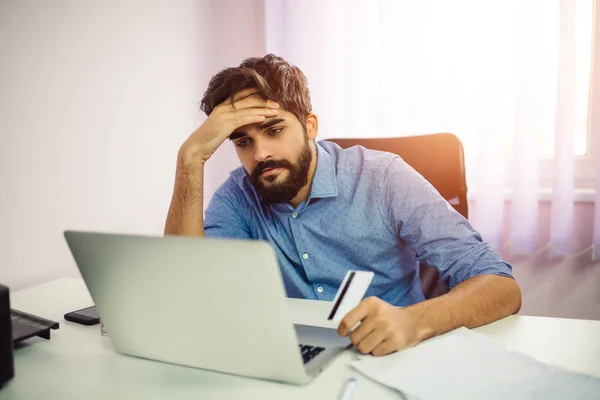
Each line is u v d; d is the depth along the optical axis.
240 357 0.63
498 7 1.77
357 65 1.93
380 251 1.20
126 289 0.66
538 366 0.64
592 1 1.86
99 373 0.68
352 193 1.19
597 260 1.83
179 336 0.66
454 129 1.85
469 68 1.83
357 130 1.95
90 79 1.38
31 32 1.20
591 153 1.90
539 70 1.75
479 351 0.69
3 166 1.15
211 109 1.17
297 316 0.92
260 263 0.55
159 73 1.64
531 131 1.76
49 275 1.29
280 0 2.04
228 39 1.97
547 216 1.89
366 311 0.72
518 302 0.89
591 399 0.55
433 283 1.25
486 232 1.83
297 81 1.12
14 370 0.68
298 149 1.11
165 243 0.59
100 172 1.42
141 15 1.56
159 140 1.65
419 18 1.84
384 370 0.65
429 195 1.11
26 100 1.20
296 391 0.61
